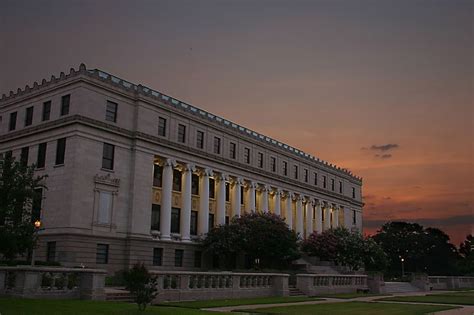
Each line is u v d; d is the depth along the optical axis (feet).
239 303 104.99
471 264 426.51
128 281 73.10
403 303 121.49
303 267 229.45
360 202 356.59
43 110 176.55
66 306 72.84
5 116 190.19
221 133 226.58
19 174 104.94
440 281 252.83
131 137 180.45
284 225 211.20
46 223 161.48
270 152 261.65
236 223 206.90
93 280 90.02
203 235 208.74
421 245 434.71
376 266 288.71
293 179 274.36
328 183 316.81
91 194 163.73
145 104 187.73
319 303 114.21
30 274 83.56
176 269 191.72
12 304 70.54
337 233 255.09
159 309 77.82
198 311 80.28
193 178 214.07
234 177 232.53
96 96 171.22
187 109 207.92
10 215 97.66
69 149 162.81
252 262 218.18
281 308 95.20
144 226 179.22
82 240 158.20
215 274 119.24
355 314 86.84
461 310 101.55
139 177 179.83
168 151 194.59
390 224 483.92
